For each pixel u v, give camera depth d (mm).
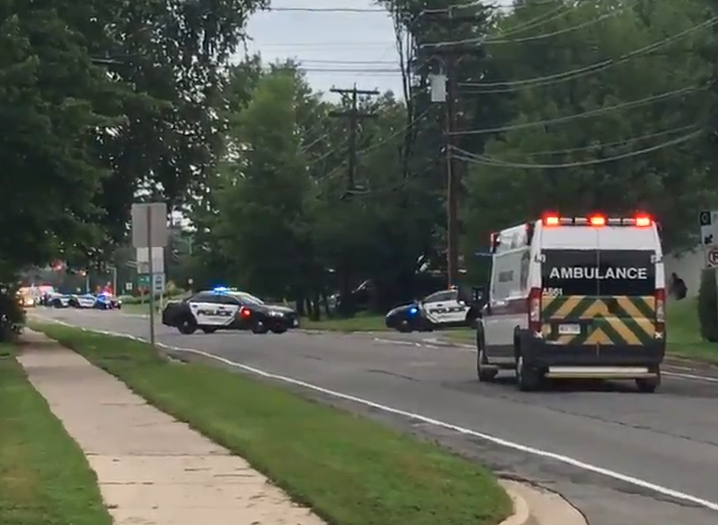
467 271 63438
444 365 32031
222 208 78312
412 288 78188
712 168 39031
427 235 75875
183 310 55094
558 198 59844
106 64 43844
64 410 19359
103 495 11547
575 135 60094
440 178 76188
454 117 63406
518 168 60125
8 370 26953
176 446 15055
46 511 10234
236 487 12047
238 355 36625
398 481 11922
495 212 61188
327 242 76125
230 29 48844
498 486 12062
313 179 83312
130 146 46594
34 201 29391
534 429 18219
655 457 15367
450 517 10352
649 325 23875
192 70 48562
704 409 20844
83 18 30891
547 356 23734
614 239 23922
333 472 12422
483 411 20688
